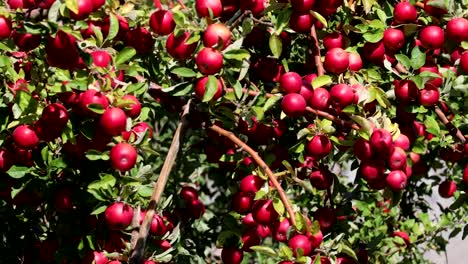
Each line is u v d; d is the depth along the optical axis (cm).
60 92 357
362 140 363
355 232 482
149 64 402
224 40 359
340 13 396
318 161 388
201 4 364
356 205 445
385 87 391
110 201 360
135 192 372
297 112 365
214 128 378
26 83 363
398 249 491
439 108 392
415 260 518
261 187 370
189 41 360
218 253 592
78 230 373
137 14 390
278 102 378
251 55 400
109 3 377
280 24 370
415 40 391
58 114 351
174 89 372
